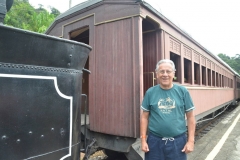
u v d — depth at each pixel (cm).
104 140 325
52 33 430
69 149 170
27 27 1619
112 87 309
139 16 283
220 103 874
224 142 519
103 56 322
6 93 132
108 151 372
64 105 168
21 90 139
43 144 151
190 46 483
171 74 207
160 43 344
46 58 154
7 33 129
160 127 206
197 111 521
